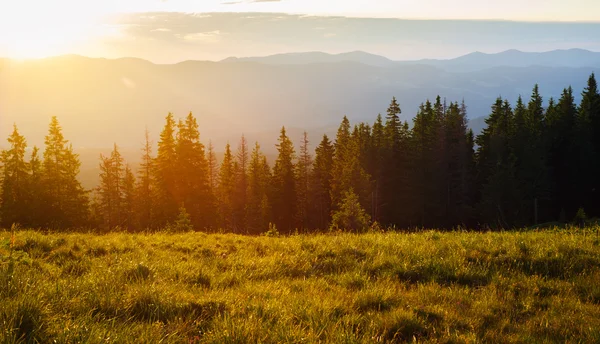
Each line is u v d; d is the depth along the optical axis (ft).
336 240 41.65
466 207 199.31
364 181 194.90
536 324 21.20
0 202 144.87
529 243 37.76
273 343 16.28
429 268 31.50
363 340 17.16
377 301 23.34
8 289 18.85
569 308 23.72
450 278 29.78
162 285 23.71
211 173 234.58
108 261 30.89
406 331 19.52
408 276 30.27
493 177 183.32
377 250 37.01
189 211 162.40
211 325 17.85
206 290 24.52
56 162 151.53
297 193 237.86
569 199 208.23
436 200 204.85
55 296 19.15
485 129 233.35
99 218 188.65
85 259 31.17
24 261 25.80
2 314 15.37
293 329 17.54
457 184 213.25
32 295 18.12
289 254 36.58
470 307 23.56
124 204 208.95
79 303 18.79
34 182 145.79
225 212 237.04
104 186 208.85
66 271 27.35
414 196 207.31
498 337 19.02
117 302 19.69
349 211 135.54
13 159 144.77
